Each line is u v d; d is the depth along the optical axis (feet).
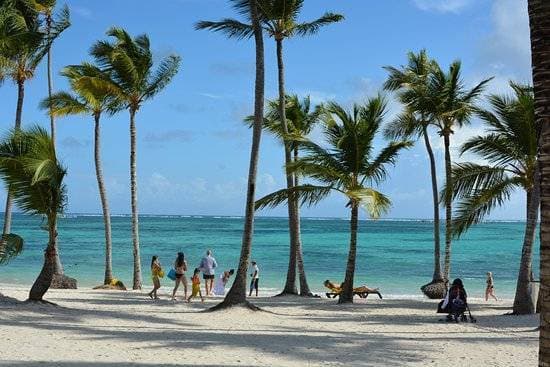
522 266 63.41
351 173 71.92
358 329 49.88
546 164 16.39
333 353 36.01
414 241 310.86
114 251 205.36
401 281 129.90
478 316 61.67
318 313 62.59
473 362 34.50
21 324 42.88
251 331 45.65
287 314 60.54
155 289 72.54
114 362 30.30
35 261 167.22
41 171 50.55
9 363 28.68
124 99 92.99
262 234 370.94
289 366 31.48
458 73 81.56
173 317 52.60
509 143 63.98
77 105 98.94
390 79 85.20
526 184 64.03
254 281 91.40
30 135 53.42
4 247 53.52
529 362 34.76
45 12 88.17
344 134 69.41
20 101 87.76
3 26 74.69
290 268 84.94
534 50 16.66
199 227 479.00
